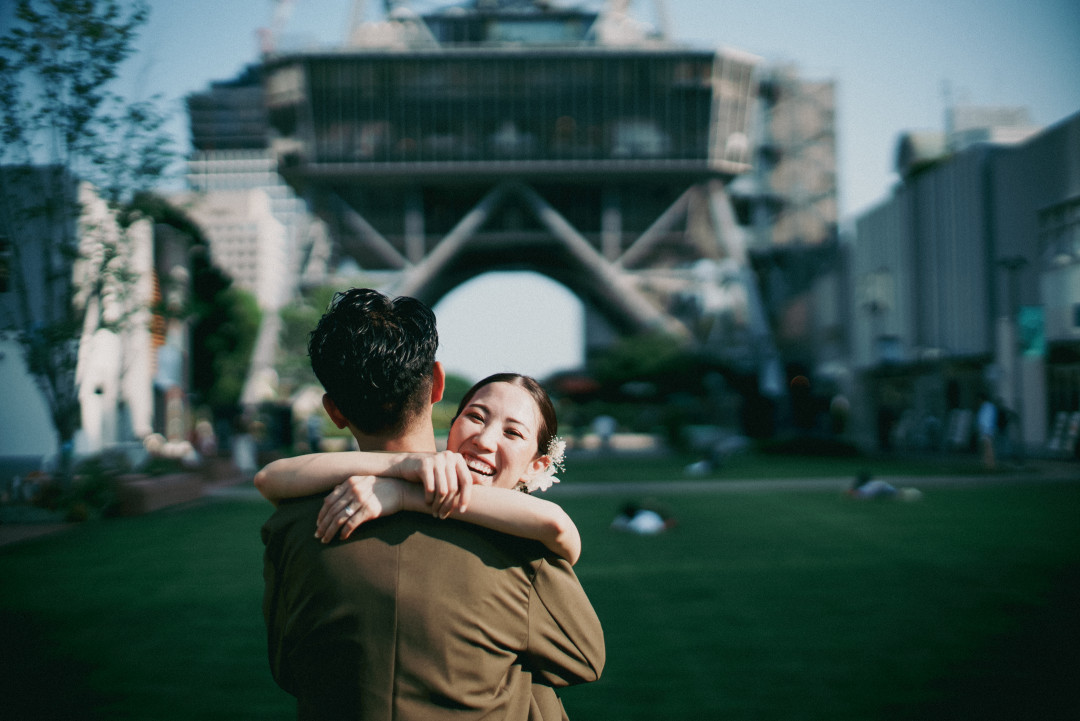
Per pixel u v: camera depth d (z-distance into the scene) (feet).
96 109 43.55
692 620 20.29
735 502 47.03
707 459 72.54
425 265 222.89
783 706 14.25
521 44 239.71
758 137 269.85
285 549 5.06
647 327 209.67
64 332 44.96
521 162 227.40
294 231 224.74
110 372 79.71
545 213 225.15
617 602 22.30
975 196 100.32
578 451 113.80
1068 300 87.45
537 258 250.57
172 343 98.73
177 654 17.93
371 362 5.28
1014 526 35.81
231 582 26.07
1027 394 91.97
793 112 271.90
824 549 30.45
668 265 236.43
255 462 82.12
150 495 46.19
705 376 141.49
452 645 4.62
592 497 50.60
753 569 26.76
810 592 23.22
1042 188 92.27
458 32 241.14
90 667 16.98
